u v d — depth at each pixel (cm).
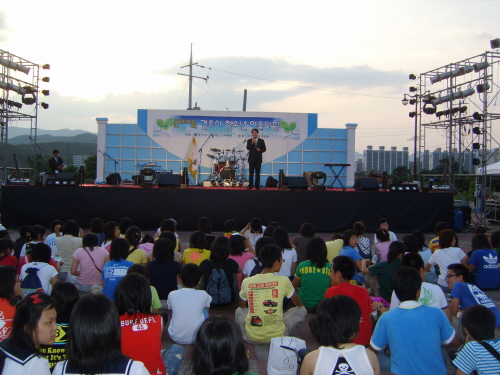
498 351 271
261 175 1778
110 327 204
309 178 1577
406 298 303
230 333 201
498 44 1345
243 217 1233
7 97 1572
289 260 575
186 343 412
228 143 1761
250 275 493
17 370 216
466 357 276
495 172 1692
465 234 1321
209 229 669
